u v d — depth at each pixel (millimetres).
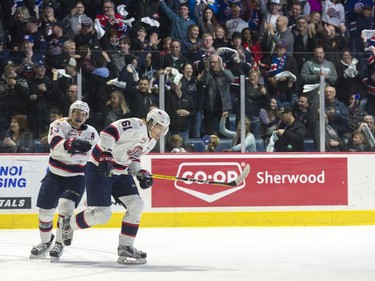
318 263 12719
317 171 19344
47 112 18578
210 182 13078
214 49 20375
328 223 19359
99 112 18688
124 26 22250
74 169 13180
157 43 21953
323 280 10797
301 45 22312
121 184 12570
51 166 13219
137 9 22609
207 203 19078
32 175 18719
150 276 11148
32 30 21422
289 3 24156
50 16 21922
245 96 19188
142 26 21734
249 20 23391
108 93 18703
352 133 19625
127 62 18781
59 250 12977
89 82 18625
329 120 19516
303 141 19422
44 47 21453
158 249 14742
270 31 22172
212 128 19172
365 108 19641
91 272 11625
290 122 19375
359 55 19531
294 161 19281
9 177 18656
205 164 19062
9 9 21766
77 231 18016
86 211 12414
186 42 22375
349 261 12977
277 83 19312
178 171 19000
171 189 18984
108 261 13062
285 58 19359
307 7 23922
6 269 12031
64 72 18578
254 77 19156
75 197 13156
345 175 19406
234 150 19266
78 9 21984
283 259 13234
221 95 19109
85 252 14336
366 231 17922
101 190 12258
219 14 23531
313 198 19328
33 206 18734
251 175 19172
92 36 21188
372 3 24172
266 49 22219
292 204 19266
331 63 19453
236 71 19141
